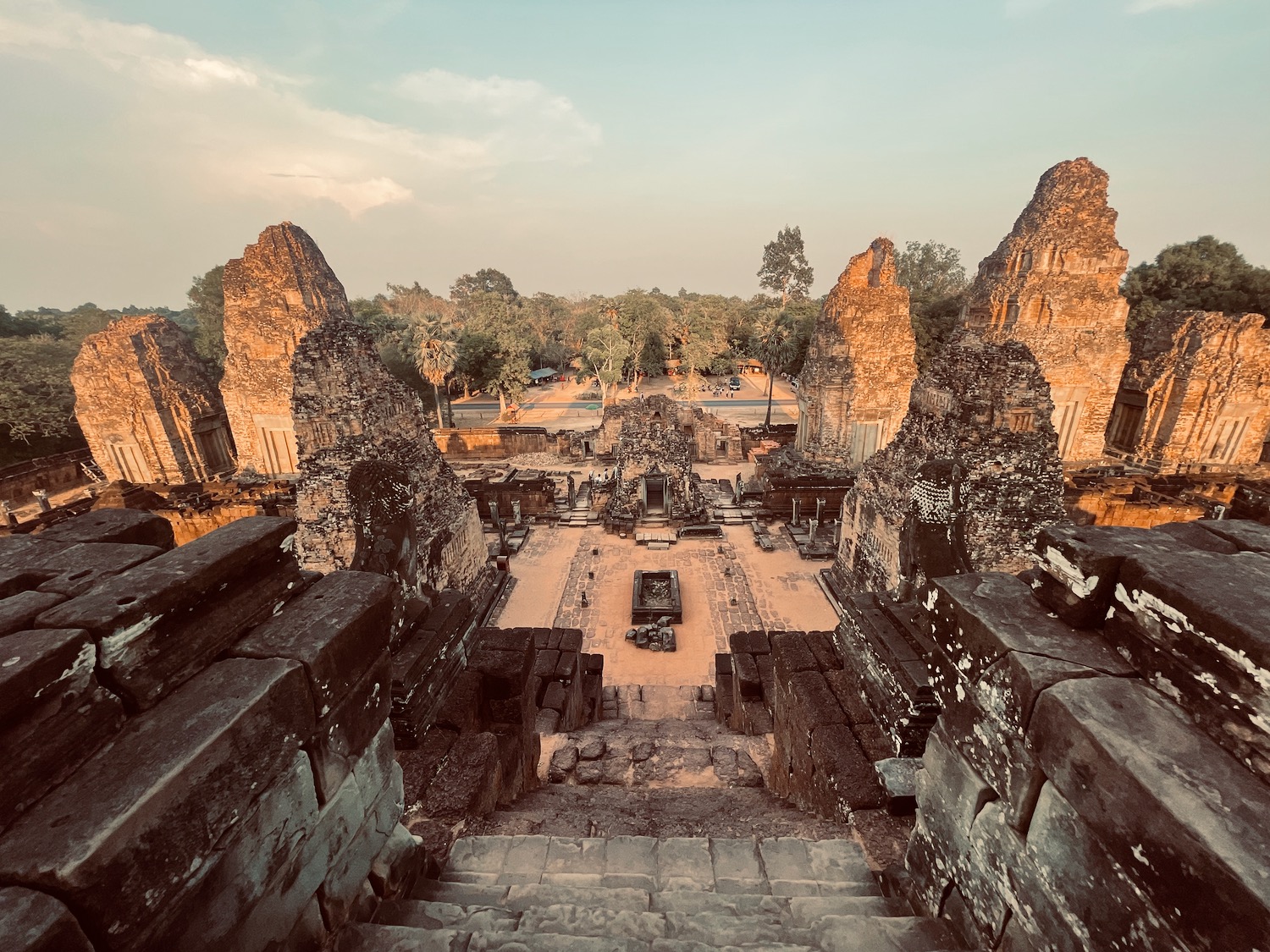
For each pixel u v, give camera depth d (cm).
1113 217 2516
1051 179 2548
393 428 1755
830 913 409
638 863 493
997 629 309
